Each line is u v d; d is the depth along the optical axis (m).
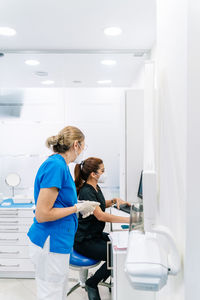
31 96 3.19
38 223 1.44
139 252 0.80
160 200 1.03
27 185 3.16
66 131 1.49
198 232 0.69
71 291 2.08
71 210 1.42
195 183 0.69
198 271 0.69
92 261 1.81
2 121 3.17
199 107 0.68
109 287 2.08
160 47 1.02
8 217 2.40
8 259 2.42
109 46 2.28
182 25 0.72
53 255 1.41
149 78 0.88
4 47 2.28
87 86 3.19
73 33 2.00
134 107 2.27
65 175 1.42
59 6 1.60
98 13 1.69
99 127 3.17
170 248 0.82
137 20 1.79
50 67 2.71
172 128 0.84
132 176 2.29
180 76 0.74
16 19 1.77
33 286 2.32
